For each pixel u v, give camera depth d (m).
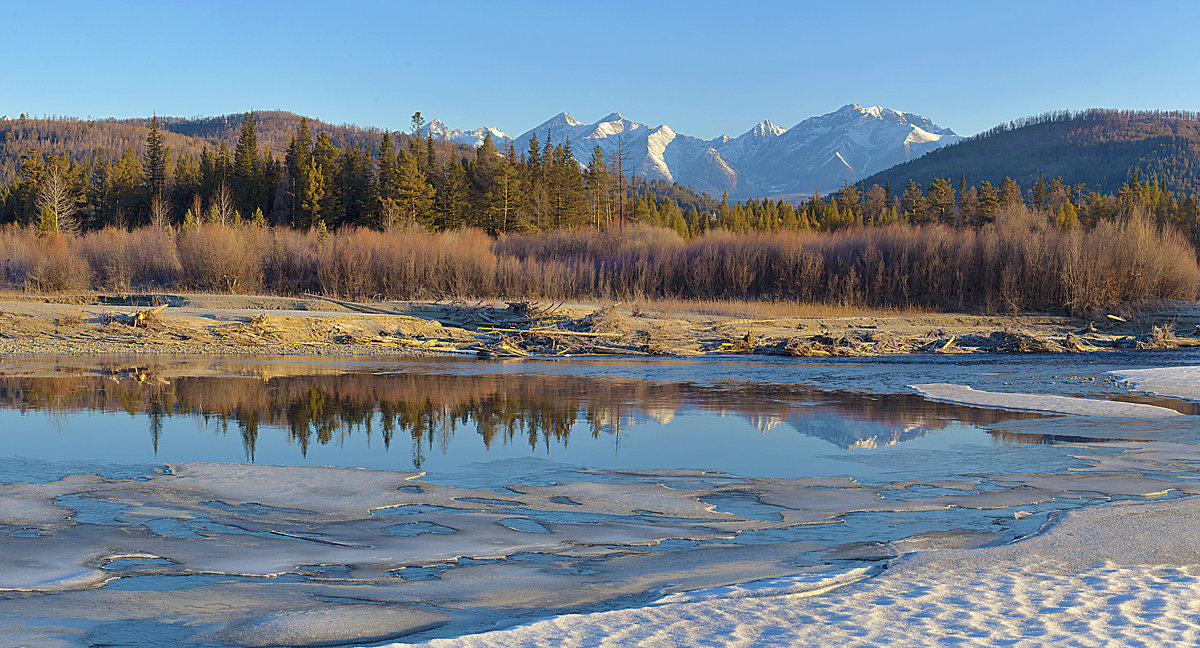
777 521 8.65
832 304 48.16
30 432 13.86
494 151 95.94
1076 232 49.12
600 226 98.50
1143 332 42.53
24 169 102.25
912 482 10.52
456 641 5.12
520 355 31.34
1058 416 16.30
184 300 40.00
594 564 7.14
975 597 5.85
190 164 106.50
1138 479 10.60
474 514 8.90
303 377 22.62
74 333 30.83
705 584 6.49
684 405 17.78
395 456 12.13
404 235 54.97
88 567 6.98
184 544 7.70
